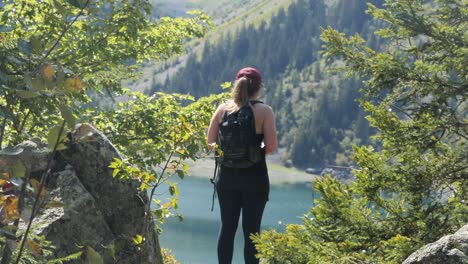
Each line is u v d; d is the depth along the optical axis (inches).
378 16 326.0
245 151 225.0
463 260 131.5
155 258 217.9
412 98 301.4
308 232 240.7
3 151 78.5
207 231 3671.3
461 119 293.9
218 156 217.3
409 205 263.7
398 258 220.2
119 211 212.4
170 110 605.3
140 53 608.7
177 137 198.5
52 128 75.4
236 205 232.2
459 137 292.4
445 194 272.7
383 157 286.7
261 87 232.4
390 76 305.0
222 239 232.2
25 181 79.4
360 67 311.7
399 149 287.3
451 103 297.6
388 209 257.0
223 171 229.5
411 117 297.0
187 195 5078.7
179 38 637.3
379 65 306.8
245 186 227.5
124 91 638.5
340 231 241.4
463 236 136.3
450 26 319.6
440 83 301.4
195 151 198.4
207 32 639.8
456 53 305.1
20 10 486.3
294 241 220.8
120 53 567.8
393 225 249.0
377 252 237.5
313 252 221.6
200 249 3110.2
